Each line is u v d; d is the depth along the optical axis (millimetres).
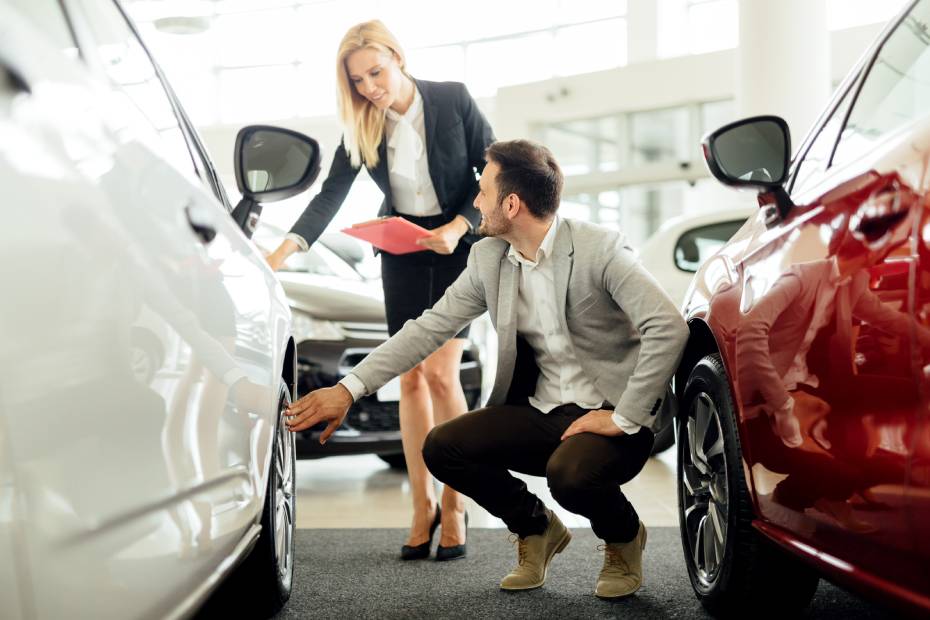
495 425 2389
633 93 10906
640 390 2176
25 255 799
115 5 1539
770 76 8445
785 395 1597
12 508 750
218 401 1392
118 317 988
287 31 16469
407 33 15641
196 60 16656
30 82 896
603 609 2232
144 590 1028
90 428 899
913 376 1180
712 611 2119
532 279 2359
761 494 1772
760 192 1833
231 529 1460
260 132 2045
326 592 2467
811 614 2092
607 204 11742
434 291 3039
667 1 14047
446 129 2967
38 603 790
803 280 1543
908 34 1607
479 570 2732
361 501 4207
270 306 1932
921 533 1169
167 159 1394
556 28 14844
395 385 4371
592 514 2266
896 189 1285
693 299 2246
